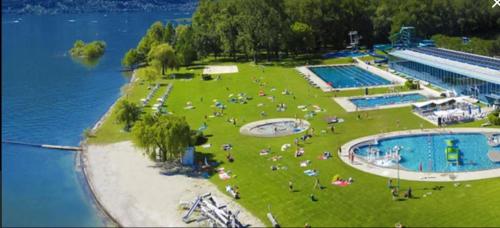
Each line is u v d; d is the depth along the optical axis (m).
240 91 148.00
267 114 123.75
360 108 125.69
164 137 90.69
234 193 79.25
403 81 155.75
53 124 127.88
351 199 77.12
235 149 100.00
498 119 108.19
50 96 158.38
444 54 161.62
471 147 98.38
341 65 186.62
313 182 83.44
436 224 69.31
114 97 154.75
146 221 72.88
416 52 171.38
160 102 137.38
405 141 102.69
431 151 97.12
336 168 88.81
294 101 135.12
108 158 98.00
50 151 106.94
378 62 186.12
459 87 136.12
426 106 120.00
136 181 86.56
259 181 84.62
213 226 70.06
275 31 192.75
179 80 167.00
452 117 112.38
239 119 120.38
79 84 174.62
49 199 81.81
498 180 81.69
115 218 74.00
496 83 121.88
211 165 92.19
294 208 75.00
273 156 95.50
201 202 75.81
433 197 76.81
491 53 180.62
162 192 82.00
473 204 74.12
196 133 105.00
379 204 75.31
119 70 198.62
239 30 196.88
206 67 189.25
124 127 116.75
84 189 85.88
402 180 83.19
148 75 161.50
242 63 195.38
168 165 93.06
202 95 144.88
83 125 126.00
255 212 74.19
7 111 141.50
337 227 69.38
